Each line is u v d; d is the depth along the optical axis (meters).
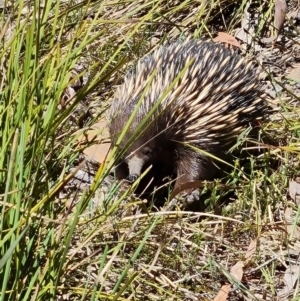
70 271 3.97
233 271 4.50
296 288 4.14
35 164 3.47
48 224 3.53
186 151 5.57
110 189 4.82
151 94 5.22
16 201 3.06
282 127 6.11
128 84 5.38
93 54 6.98
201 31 7.84
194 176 5.61
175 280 4.43
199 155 5.57
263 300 4.27
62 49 6.11
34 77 3.24
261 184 5.48
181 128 5.39
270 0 7.91
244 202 5.17
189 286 4.35
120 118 5.15
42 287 3.20
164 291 4.09
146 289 4.27
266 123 6.12
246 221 5.00
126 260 4.36
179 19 7.94
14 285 3.00
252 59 6.78
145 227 4.56
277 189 5.21
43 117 3.50
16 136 2.83
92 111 6.34
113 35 7.21
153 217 4.73
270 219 4.99
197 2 8.05
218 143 5.58
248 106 5.74
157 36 7.79
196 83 5.40
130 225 4.64
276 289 4.45
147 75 5.41
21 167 3.00
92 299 3.19
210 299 4.30
